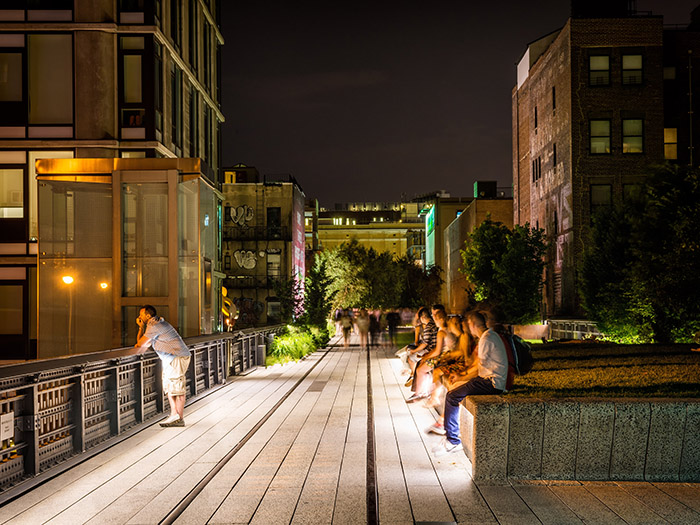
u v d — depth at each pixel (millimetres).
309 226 88188
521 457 6523
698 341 14445
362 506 5668
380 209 159625
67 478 6680
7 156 23922
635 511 5535
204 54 31953
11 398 6441
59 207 16016
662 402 6551
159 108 24688
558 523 5234
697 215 16578
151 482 6500
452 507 5648
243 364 18281
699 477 6520
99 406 8562
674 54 40938
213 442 8445
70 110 23984
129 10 24062
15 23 23844
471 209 71250
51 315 15875
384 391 13727
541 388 7582
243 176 59250
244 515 5434
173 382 9609
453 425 7543
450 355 10281
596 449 6547
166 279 15805
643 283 18250
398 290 63438
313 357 24156
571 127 38188
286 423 9836
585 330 31109
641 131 37969
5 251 23766
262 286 51219
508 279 37062
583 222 37844
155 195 15953
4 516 5449
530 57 49781
